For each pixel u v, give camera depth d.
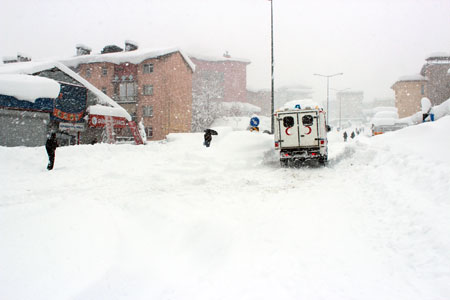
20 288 3.32
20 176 10.21
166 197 7.31
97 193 7.91
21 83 18.53
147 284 3.68
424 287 3.16
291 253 4.30
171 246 4.87
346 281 3.47
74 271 3.71
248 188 8.41
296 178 9.82
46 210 5.92
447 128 11.04
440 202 5.01
